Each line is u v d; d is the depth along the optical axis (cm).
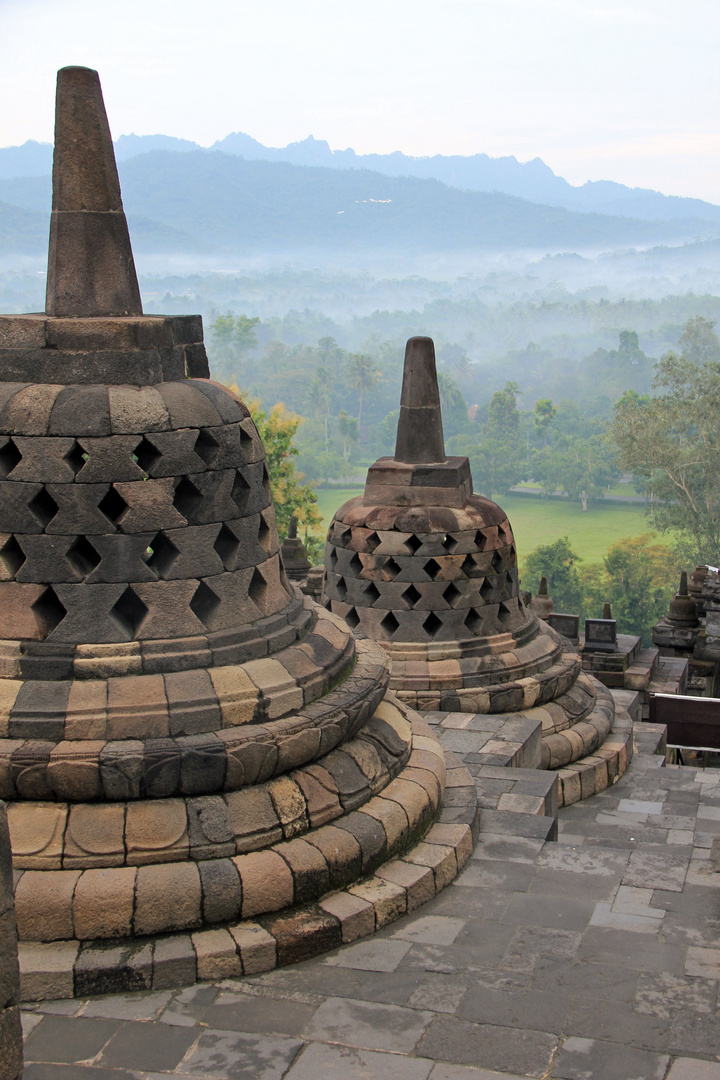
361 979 684
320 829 771
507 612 1394
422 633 1349
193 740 727
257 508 827
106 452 742
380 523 1360
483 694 1309
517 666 1344
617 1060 597
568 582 6756
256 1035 624
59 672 740
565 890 814
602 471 10862
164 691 739
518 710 1329
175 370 815
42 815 707
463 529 1343
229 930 700
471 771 1080
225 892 697
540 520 10394
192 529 774
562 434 12888
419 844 838
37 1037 621
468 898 799
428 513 1350
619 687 1933
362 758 834
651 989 668
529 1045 612
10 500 747
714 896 803
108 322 761
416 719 1005
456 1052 607
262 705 761
